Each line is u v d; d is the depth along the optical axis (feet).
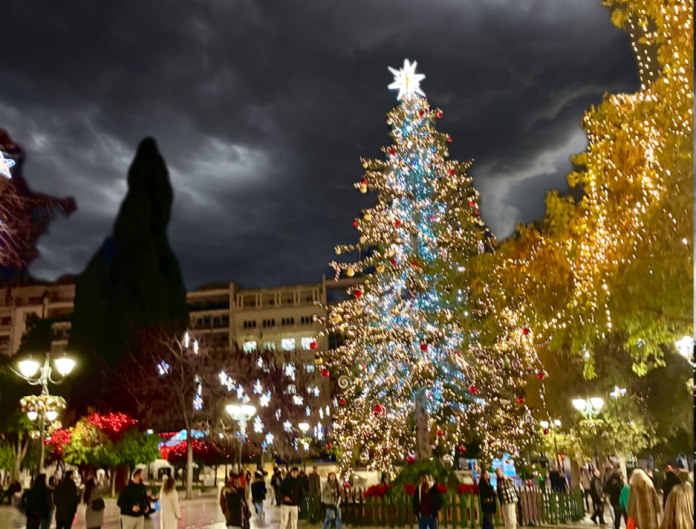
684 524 18.95
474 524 55.83
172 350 120.16
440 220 71.72
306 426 125.59
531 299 50.26
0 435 122.21
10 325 290.35
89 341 142.41
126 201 155.74
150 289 147.54
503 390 74.28
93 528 43.75
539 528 57.06
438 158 75.51
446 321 67.00
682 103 30.27
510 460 71.26
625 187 38.93
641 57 35.58
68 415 129.90
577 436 75.82
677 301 33.94
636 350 46.34
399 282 70.49
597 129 41.47
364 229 74.13
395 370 68.54
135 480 40.81
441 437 69.46
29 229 47.67
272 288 314.96
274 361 174.81
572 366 75.46
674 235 32.63
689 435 67.00
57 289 299.79
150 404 125.59
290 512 49.29
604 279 40.11
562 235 49.24
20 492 97.30
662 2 31.50
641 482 29.73
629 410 72.59
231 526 41.32
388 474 71.05
